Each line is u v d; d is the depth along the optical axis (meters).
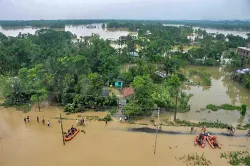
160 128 43.41
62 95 51.16
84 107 50.91
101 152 35.81
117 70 68.25
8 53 75.31
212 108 52.38
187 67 90.94
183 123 45.25
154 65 76.38
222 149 37.25
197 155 35.47
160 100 49.06
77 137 39.97
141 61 72.38
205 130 41.56
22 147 36.97
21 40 96.00
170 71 71.81
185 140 39.62
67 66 58.12
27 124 44.59
